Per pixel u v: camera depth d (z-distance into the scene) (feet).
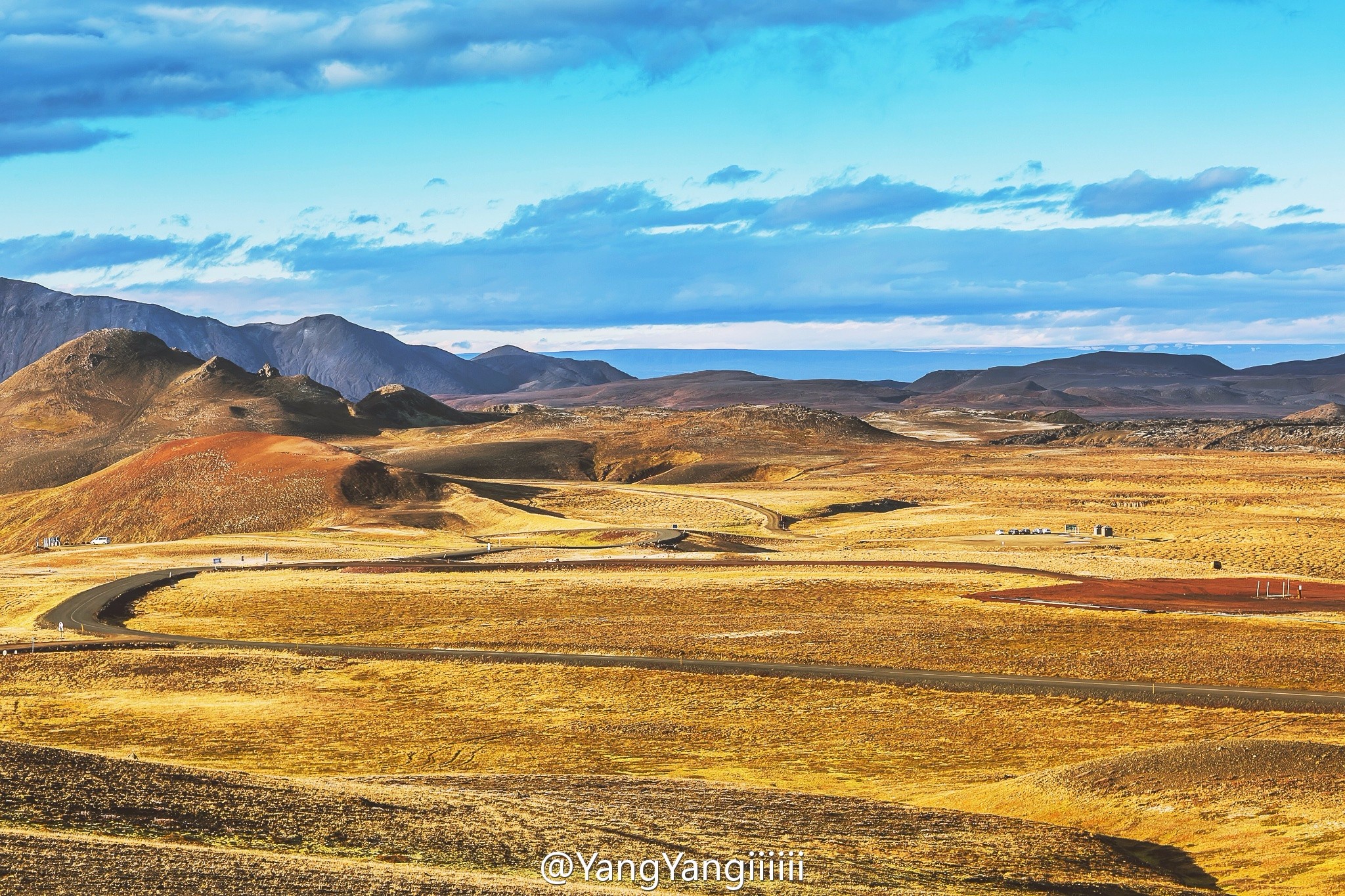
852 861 106.01
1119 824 128.67
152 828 94.22
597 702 217.15
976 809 141.69
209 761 176.76
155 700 224.53
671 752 181.47
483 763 175.11
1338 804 122.93
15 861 77.36
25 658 265.34
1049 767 166.71
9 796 96.63
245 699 224.94
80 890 72.84
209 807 102.58
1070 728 191.21
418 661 256.32
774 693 220.43
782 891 94.48
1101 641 262.88
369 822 104.88
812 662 245.24
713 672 236.84
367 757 179.11
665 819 118.93
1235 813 125.08
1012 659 244.42
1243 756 139.03
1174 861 116.78
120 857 81.51
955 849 112.78
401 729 198.29
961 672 233.96
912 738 187.62
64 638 292.81
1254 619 288.10
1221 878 110.93
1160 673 226.58
